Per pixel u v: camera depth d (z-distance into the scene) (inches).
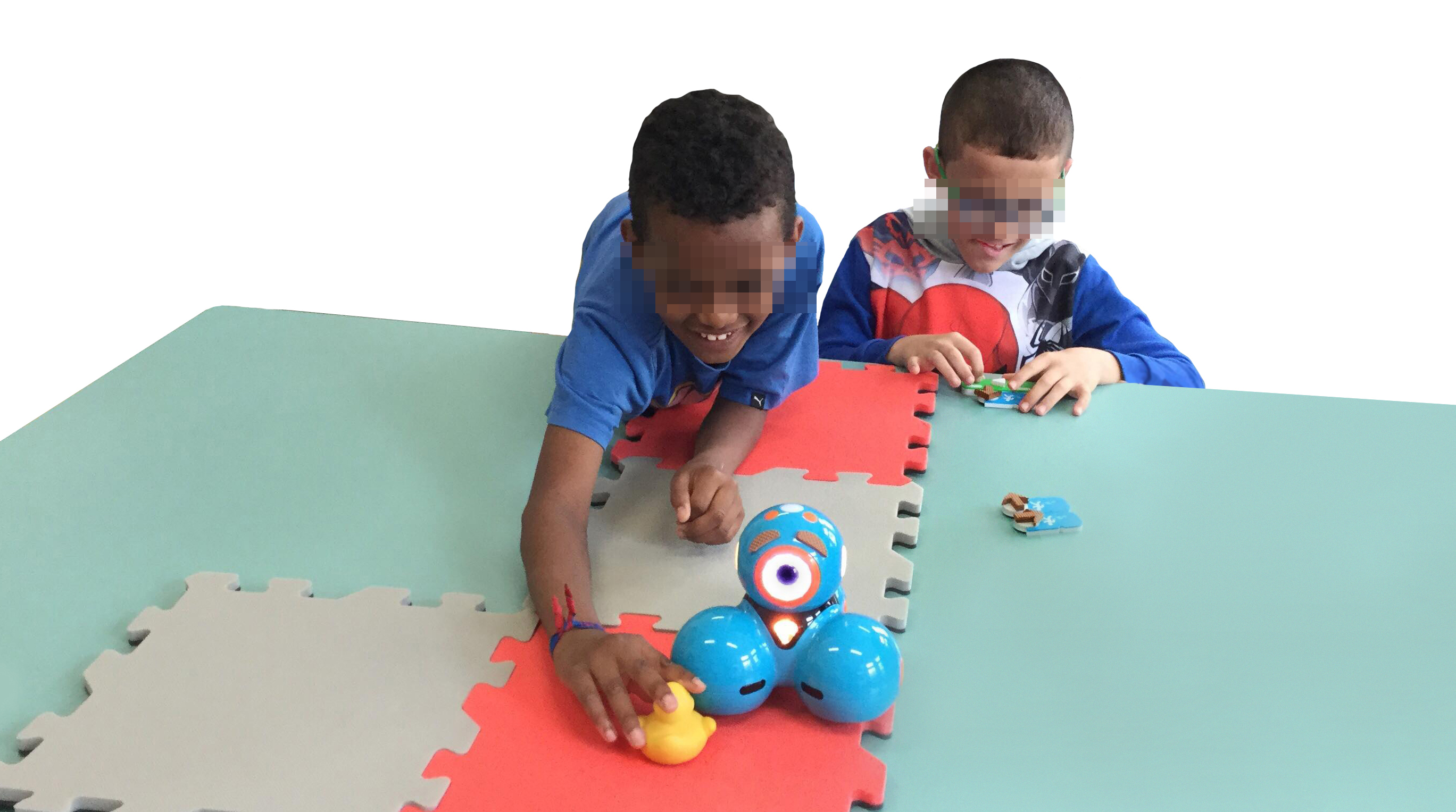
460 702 56.9
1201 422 79.8
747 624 55.6
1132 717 57.2
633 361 66.3
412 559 66.7
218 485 72.4
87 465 73.9
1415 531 69.5
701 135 56.1
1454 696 58.5
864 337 96.4
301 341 88.4
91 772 52.9
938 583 65.5
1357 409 81.4
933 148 88.8
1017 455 76.5
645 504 70.2
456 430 78.3
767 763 54.0
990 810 52.5
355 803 51.6
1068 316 95.6
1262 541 68.8
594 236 74.7
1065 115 82.9
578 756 54.2
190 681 57.7
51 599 63.4
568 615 58.1
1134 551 68.0
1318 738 56.2
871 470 73.4
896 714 57.2
